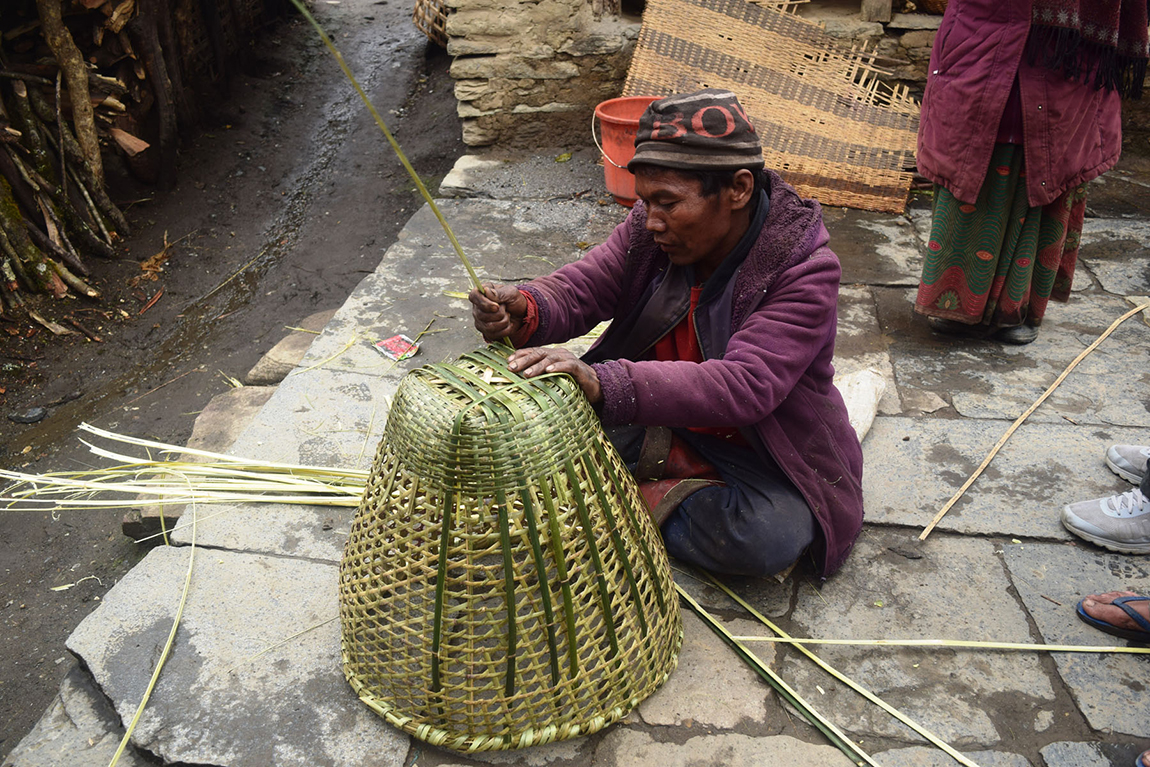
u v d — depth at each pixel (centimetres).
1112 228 424
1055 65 272
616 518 169
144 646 196
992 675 195
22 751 179
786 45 477
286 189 617
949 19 291
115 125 562
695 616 208
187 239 552
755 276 183
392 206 591
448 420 154
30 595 302
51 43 488
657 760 174
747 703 186
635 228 201
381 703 176
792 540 199
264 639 198
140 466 296
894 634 205
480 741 168
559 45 519
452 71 520
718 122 166
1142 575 221
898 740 180
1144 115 515
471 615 159
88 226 516
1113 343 329
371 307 357
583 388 168
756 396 174
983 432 279
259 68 771
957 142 292
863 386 287
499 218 450
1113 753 177
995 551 231
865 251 411
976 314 319
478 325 188
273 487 243
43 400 422
